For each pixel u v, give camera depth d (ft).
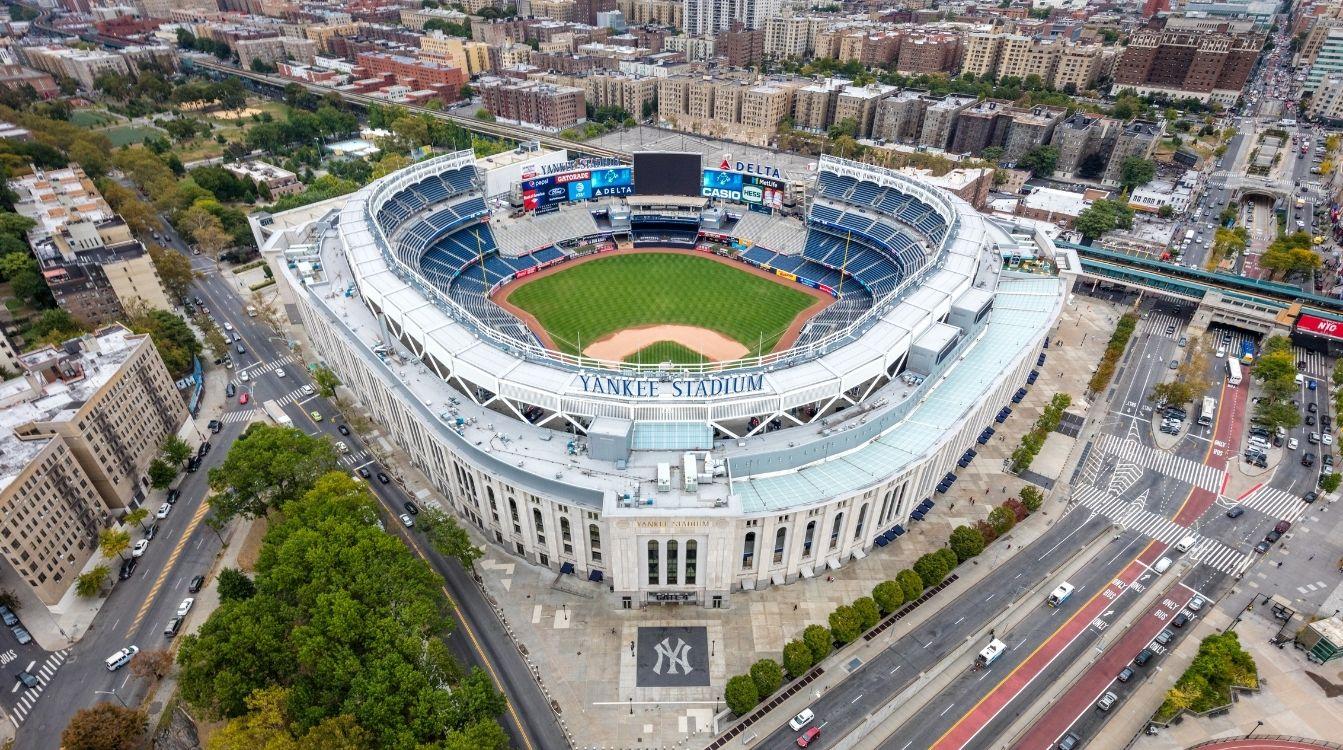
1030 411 475.31
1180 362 534.37
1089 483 415.85
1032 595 346.95
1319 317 536.83
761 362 404.98
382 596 296.51
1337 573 360.89
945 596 343.87
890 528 366.43
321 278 506.07
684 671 306.35
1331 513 396.78
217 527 363.76
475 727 252.83
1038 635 327.47
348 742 245.86
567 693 298.35
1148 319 598.34
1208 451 443.32
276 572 304.09
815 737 280.51
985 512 389.60
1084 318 597.93
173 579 364.99
